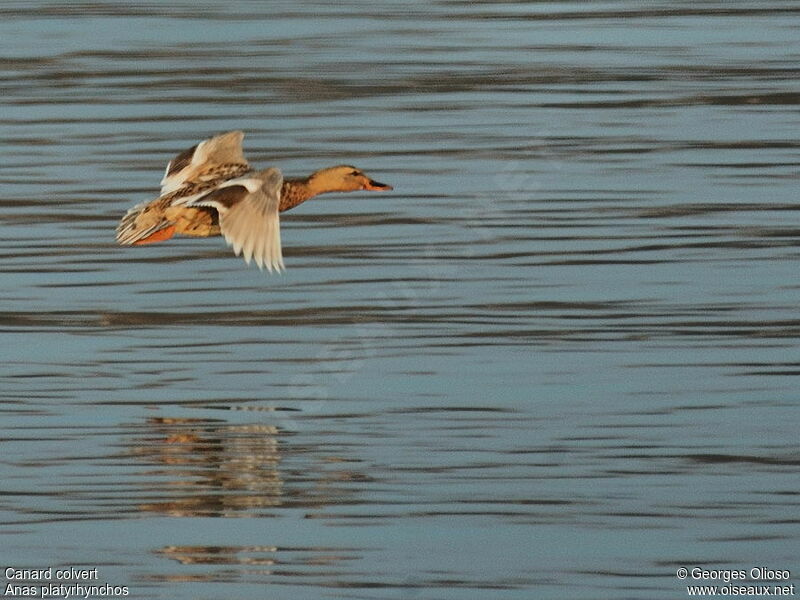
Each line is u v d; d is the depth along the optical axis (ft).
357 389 45.55
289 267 54.65
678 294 51.67
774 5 95.71
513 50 84.02
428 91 75.41
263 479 40.40
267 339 48.88
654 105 72.54
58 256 55.42
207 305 51.49
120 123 70.64
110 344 48.57
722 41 85.66
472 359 47.24
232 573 36.35
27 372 46.65
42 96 75.41
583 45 85.20
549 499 39.19
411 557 36.91
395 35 88.43
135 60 82.74
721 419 43.14
